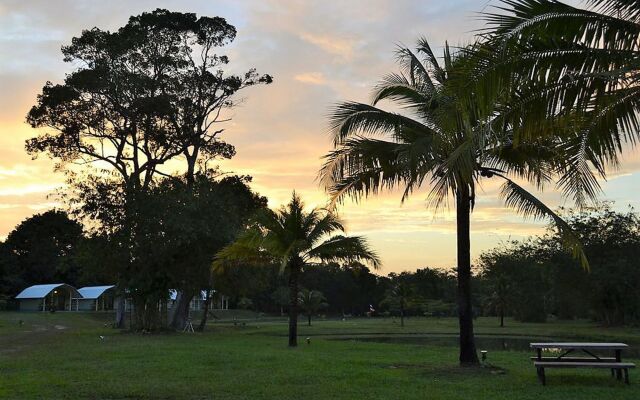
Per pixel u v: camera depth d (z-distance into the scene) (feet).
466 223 48.01
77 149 131.44
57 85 123.54
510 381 39.60
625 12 24.40
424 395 33.58
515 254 230.89
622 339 123.24
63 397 32.83
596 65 25.09
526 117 26.89
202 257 107.86
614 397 32.89
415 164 37.65
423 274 354.13
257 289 141.79
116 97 127.03
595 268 164.66
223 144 136.77
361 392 34.81
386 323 222.07
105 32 124.06
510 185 46.65
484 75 23.86
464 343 47.78
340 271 345.10
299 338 106.01
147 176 132.87
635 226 167.12
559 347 38.52
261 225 79.10
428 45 49.06
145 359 55.31
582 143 28.73
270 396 33.42
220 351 65.72
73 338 93.15
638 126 26.94
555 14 24.22
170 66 128.26
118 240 103.76
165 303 114.11
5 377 41.32
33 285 286.25
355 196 47.96
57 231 215.31
